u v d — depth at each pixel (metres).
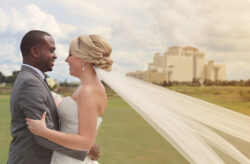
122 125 8.98
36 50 1.70
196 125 1.98
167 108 1.93
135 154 5.30
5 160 4.57
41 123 1.54
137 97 1.86
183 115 1.95
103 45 1.81
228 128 2.00
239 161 1.95
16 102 1.61
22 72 1.69
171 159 4.92
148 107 1.88
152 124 1.89
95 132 1.69
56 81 2.64
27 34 1.74
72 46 1.84
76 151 1.68
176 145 1.89
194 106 1.97
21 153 1.62
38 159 1.65
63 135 1.59
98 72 1.79
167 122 1.90
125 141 6.50
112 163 4.66
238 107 21.69
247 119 2.00
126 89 1.84
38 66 1.73
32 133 1.61
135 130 8.08
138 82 1.90
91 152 1.93
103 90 1.83
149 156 5.15
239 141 2.00
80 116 1.67
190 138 1.92
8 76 28.61
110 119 10.43
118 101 15.92
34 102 1.56
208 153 1.93
